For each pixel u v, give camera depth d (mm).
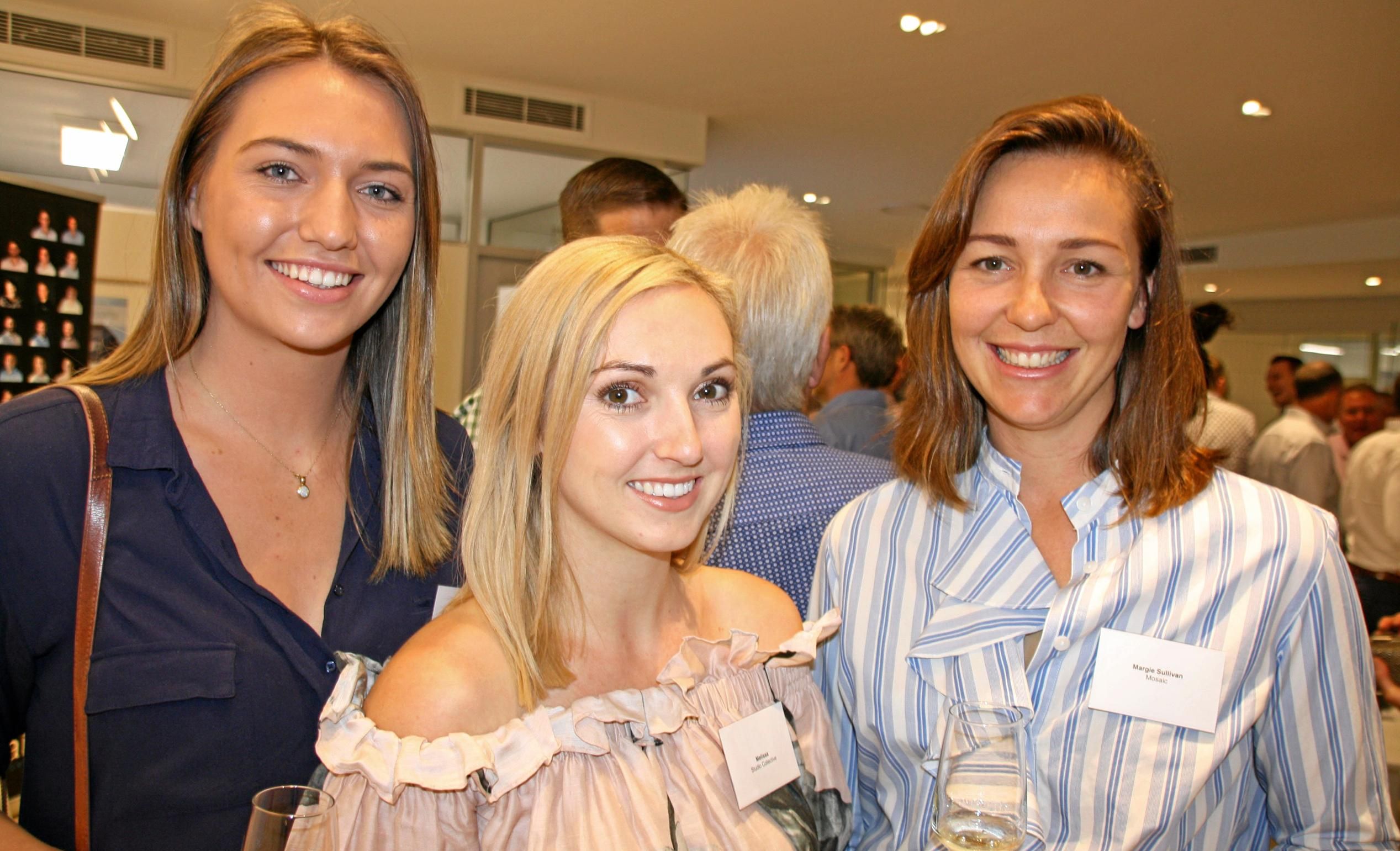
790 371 1705
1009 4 4547
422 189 1345
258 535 1275
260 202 1172
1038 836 1179
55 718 1141
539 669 1088
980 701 1230
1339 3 4363
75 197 4219
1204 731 1142
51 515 1129
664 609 1255
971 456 1389
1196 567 1181
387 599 1362
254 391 1294
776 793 1180
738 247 1670
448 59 5801
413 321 1387
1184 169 7324
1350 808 1161
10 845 1038
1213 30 4742
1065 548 1289
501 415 1097
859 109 6348
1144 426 1230
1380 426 6129
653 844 1041
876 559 1405
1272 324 10961
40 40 5121
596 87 6215
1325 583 1164
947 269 1276
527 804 1027
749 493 1643
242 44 1204
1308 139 6359
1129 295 1185
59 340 4184
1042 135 1186
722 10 4789
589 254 1070
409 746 986
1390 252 8656
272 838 869
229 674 1169
